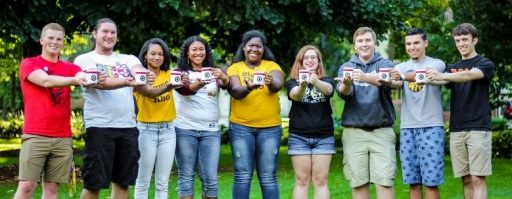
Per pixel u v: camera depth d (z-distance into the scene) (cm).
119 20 973
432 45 1426
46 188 535
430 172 581
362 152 587
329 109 599
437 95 589
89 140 532
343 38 1140
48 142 520
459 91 592
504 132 1537
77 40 1802
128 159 546
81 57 543
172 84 540
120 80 511
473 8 1297
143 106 578
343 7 1095
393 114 588
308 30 1105
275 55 1166
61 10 951
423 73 552
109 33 543
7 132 2272
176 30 1220
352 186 593
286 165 1245
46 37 523
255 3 987
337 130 1942
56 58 533
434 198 589
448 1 1434
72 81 498
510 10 1250
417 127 587
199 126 591
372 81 554
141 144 577
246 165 589
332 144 596
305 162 591
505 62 1337
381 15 1107
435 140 580
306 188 595
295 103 599
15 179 1030
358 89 584
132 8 945
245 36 597
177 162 599
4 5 902
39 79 505
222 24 1007
